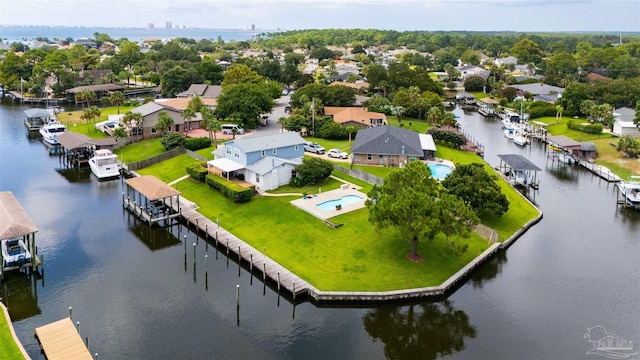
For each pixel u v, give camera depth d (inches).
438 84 7682.1
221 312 2063.2
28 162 4165.8
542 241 2755.9
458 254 2252.7
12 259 2300.7
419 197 2228.1
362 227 2655.0
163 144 4153.5
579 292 2234.3
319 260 2389.3
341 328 1984.5
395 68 7293.3
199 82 7322.8
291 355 1813.5
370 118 5108.3
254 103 5103.3
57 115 5812.0
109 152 3951.8
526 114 6225.4
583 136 5137.8
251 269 2367.1
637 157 4269.2
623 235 2854.3
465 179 2795.3
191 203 3093.0
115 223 2928.2
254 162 3358.8
